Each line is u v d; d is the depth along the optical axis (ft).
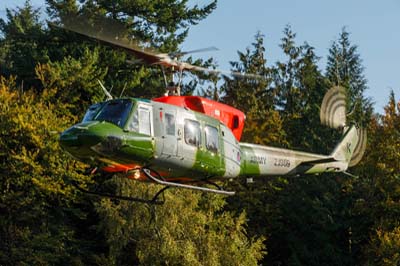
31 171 169.17
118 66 209.67
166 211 163.43
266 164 110.93
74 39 211.20
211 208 180.45
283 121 252.21
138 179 92.89
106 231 167.32
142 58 93.66
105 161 87.51
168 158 89.71
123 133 85.51
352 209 203.82
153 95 213.25
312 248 209.36
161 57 92.94
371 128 236.22
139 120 87.51
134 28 215.31
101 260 166.61
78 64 195.83
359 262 202.49
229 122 101.30
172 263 159.63
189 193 171.22
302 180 221.87
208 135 94.43
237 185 213.25
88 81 197.36
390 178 198.70
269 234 207.92
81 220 187.32
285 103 290.15
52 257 166.30
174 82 97.96
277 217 212.43
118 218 164.04
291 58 300.20
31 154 170.60
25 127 170.30
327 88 288.51
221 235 169.48
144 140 86.89
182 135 90.74
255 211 215.92
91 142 83.61
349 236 209.36
